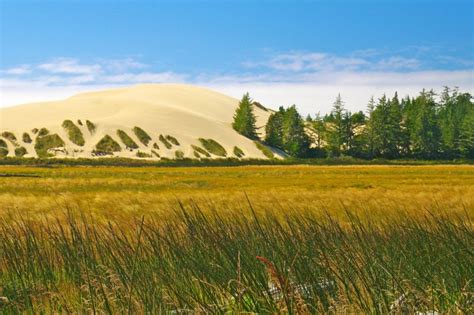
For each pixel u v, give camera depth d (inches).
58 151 6023.6
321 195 1323.8
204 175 3031.5
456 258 301.7
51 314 264.8
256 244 342.6
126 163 4643.2
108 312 249.3
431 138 6353.3
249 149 7052.2
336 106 6638.8
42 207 938.1
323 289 261.7
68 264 330.3
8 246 372.2
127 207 876.0
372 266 282.7
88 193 1530.5
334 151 6633.9
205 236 327.9
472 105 7647.6
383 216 556.1
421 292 255.4
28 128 6501.0
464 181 2315.5
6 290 295.0
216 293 264.1
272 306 245.8
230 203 963.3
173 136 6820.9
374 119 6476.4
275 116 7495.1
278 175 3016.7
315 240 302.0
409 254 318.0
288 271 272.8
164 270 293.3
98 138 6373.0
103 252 348.8
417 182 2258.9
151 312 247.9
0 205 987.3
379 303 248.7
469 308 242.4
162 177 2790.4
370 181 2343.8
